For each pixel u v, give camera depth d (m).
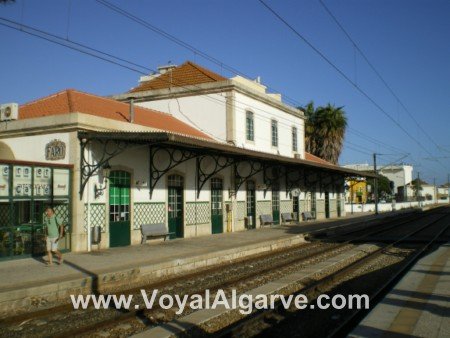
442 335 5.96
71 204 14.18
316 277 11.38
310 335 6.81
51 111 16.69
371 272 12.05
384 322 6.55
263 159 21.59
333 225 27.19
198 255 13.68
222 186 22.12
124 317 7.58
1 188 12.22
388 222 34.12
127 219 16.25
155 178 17.47
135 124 16.62
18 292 8.69
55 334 6.86
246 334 6.81
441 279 9.82
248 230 23.39
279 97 30.28
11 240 12.48
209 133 23.45
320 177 35.12
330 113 41.50
